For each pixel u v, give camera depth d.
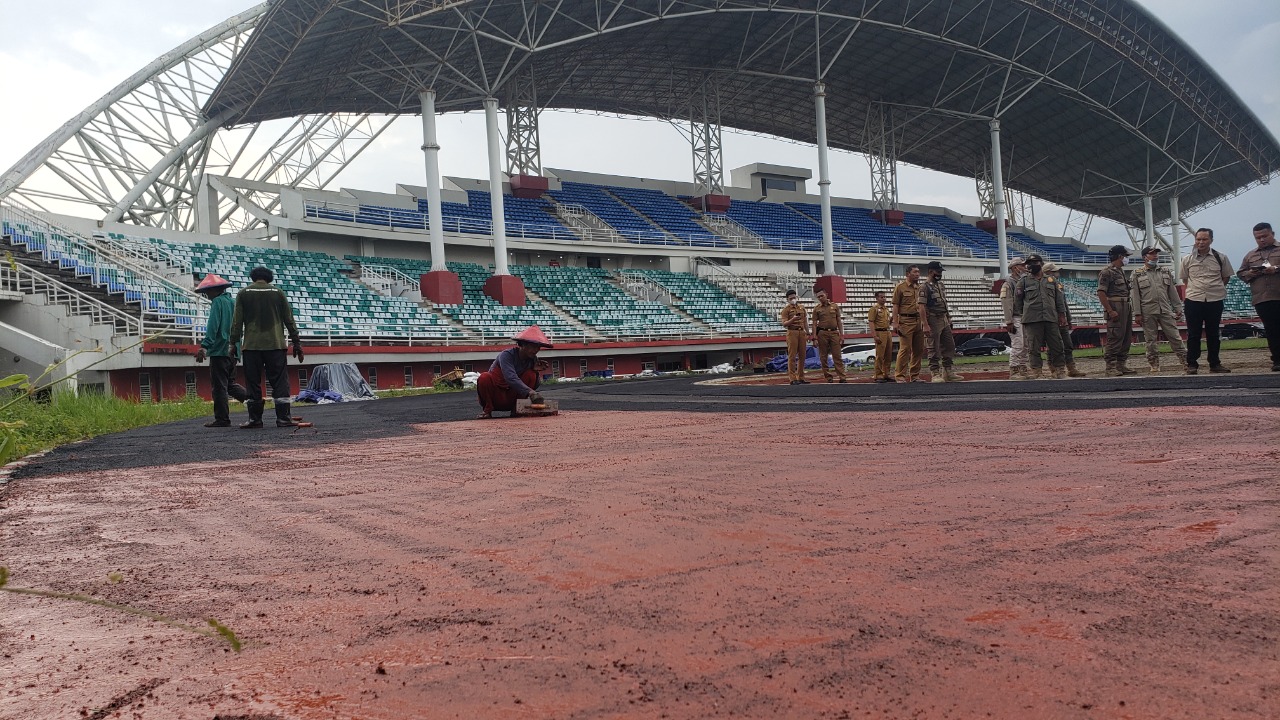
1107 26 45.78
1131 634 1.58
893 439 5.45
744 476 4.05
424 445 6.74
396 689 1.53
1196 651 1.48
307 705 1.47
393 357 29.64
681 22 43.12
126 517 3.74
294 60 31.69
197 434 9.66
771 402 10.87
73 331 20.33
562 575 2.29
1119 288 12.41
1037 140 59.81
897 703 1.34
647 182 54.34
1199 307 10.84
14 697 1.59
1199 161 56.91
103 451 7.62
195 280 28.17
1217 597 1.77
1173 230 59.81
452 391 27.75
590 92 51.12
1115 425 5.47
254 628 1.96
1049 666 1.45
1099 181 62.53
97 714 1.49
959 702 1.33
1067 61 48.59
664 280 45.69
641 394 16.34
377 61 35.22
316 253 34.56
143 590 2.38
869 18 44.69
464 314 34.41
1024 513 2.80
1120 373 12.51
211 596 2.27
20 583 2.53
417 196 43.41
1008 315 14.06
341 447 6.92
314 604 2.14
